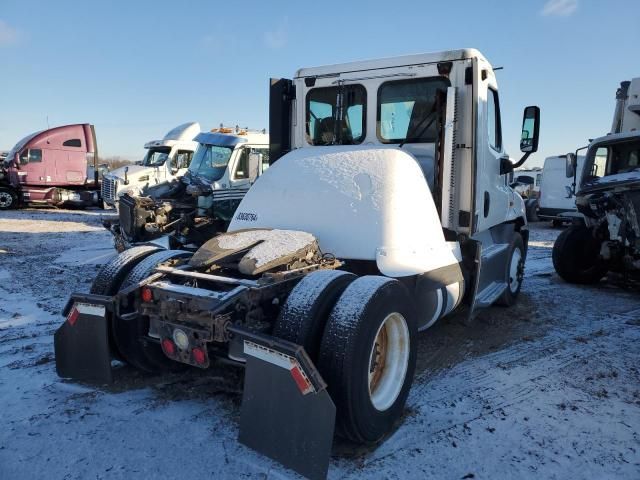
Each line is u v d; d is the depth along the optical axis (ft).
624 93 28.94
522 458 9.89
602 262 26.16
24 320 17.98
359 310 9.42
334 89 17.67
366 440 9.73
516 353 15.83
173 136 51.93
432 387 13.12
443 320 19.31
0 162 77.82
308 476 8.51
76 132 74.38
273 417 8.86
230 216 30.94
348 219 13.04
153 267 12.12
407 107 16.31
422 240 13.11
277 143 19.01
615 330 18.54
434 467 9.51
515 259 22.07
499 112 18.69
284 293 10.75
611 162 27.27
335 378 9.09
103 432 10.37
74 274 26.68
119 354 12.50
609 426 11.21
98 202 76.02
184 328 10.19
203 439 10.16
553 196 63.46
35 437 10.14
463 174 15.20
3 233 44.65
